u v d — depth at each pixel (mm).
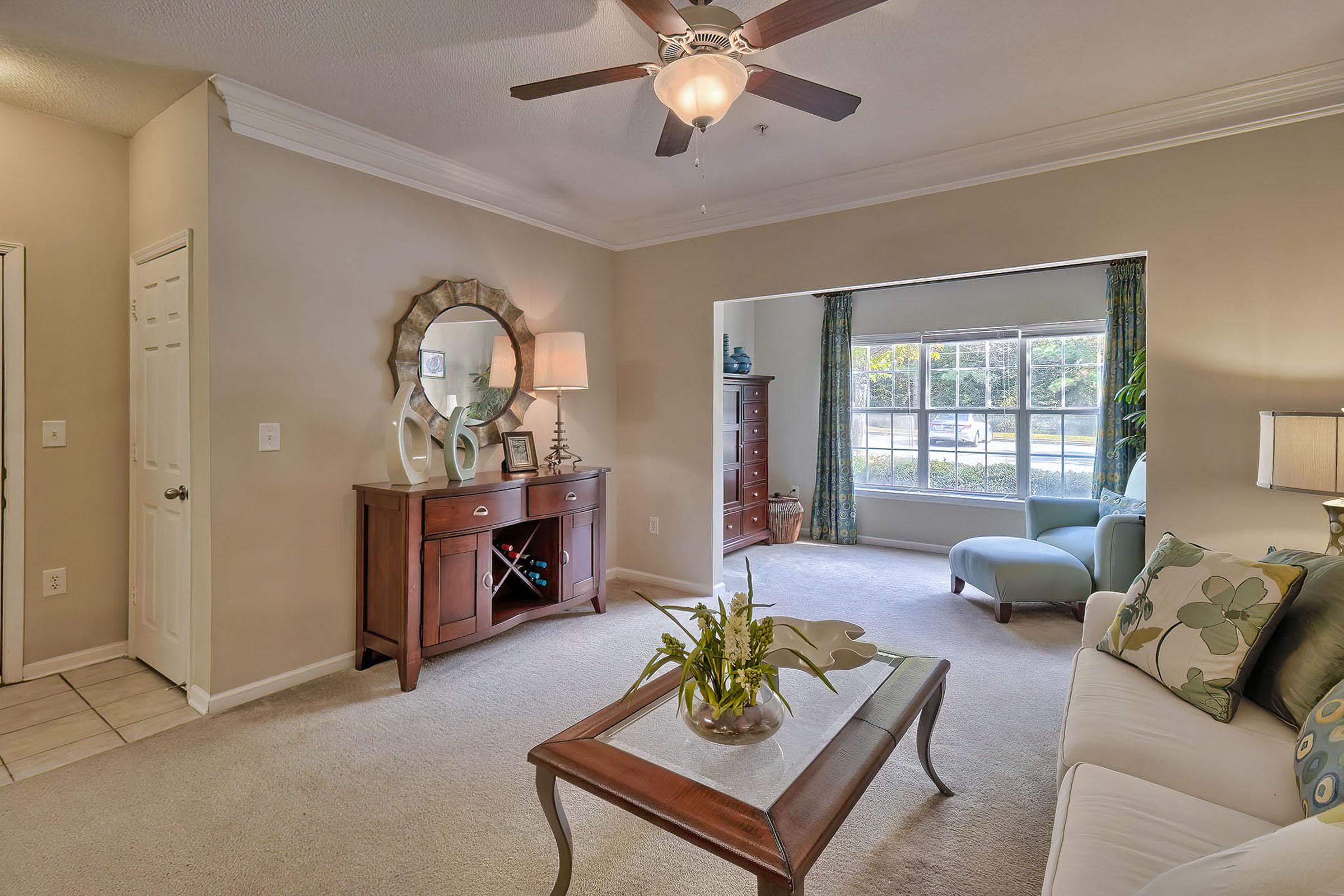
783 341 6398
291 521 2775
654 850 1775
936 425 5660
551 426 4086
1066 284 5016
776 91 1931
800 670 1782
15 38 2219
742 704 1473
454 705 2621
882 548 5785
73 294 2891
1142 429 4641
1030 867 1690
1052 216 3049
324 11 2076
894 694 1717
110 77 2490
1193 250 2748
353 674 2928
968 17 2119
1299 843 685
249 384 2623
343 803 1966
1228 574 1747
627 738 1513
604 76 1866
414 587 2771
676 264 4285
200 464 2547
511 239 3781
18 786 2041
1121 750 1461
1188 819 1189
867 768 1378
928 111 2783
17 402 2771
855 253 3605
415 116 2818
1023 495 5273
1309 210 2527
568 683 2830
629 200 3926
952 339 5535
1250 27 2176
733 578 4668
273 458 2707
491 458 3697
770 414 6496
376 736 2371
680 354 4293
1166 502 2811
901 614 3834
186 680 2670
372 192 3068
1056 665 3053
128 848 1754
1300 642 1567
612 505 4582
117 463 3043
